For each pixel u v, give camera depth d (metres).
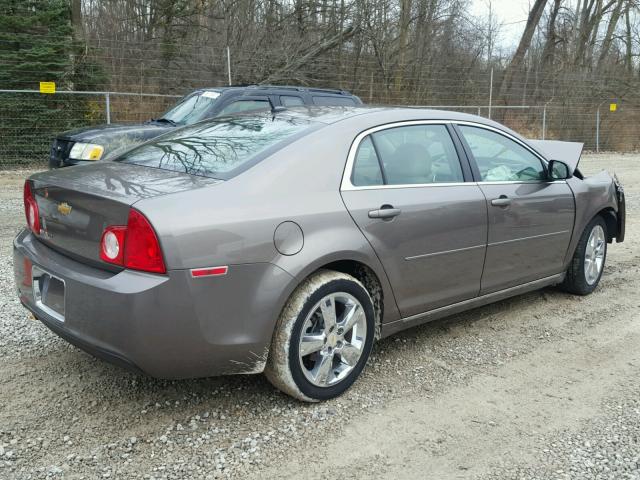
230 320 3.00
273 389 3.57
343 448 3.01
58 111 14.41
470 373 3.89
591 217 5.23
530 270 4.73
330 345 3.41
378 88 21.39
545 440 3.13
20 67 14.09
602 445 3.09
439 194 3.94
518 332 4.61
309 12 21.67
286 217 3.17
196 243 2.87
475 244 4.16
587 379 3.84
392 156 3.82
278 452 2.96
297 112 4.09
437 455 2.98
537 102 22.89
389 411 3.38
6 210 8.84
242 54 19.34
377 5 21.64
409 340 4.40
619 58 28.50
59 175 3.44
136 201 2.87
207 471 2.80
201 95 9.03
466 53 24.56
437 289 4.00
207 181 3.16
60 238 3.24
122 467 2.80
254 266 3.04
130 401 3.39
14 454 2.87
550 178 4.79
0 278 5.45
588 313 5.05
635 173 16.02
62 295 3.11
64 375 3.67
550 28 28.41
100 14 21.64
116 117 15.28
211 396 3.47
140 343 2.81
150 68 16.98
